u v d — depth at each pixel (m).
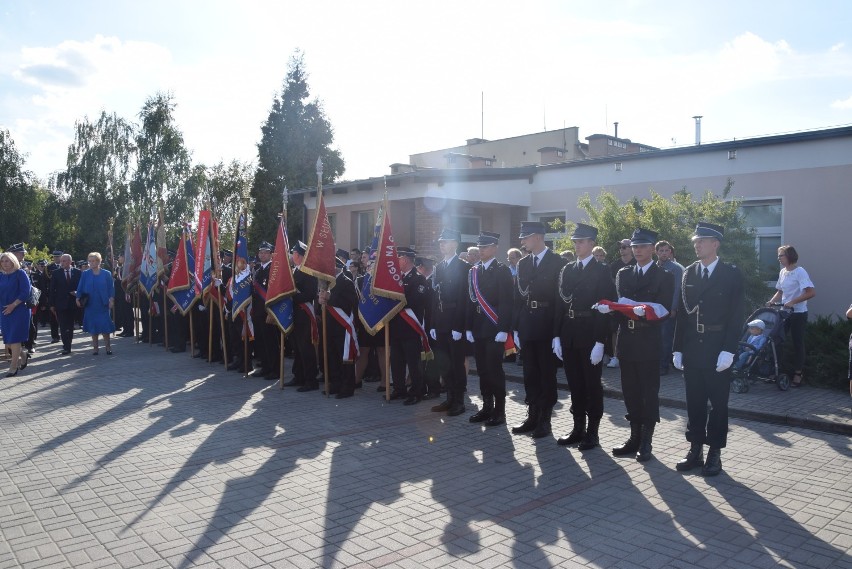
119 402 9.06
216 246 12.34
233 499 5.42
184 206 45.97
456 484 5.78
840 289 12.33
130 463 6.36
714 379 5.98
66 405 8.86
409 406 8.90
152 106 47.25
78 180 47.19
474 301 7.88
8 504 5.32
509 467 6.26
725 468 6.19
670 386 9.67
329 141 37.81
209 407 8.77
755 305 11.41
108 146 47.84
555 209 16.69
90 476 5.99
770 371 9.37
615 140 30.09
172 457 6.55
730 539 4.61
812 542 4.55
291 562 4.28
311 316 9.79
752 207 13.62
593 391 6.82
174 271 13.54
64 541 4.61
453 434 7.46
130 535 4.71
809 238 12.69
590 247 6.91
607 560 4.30
